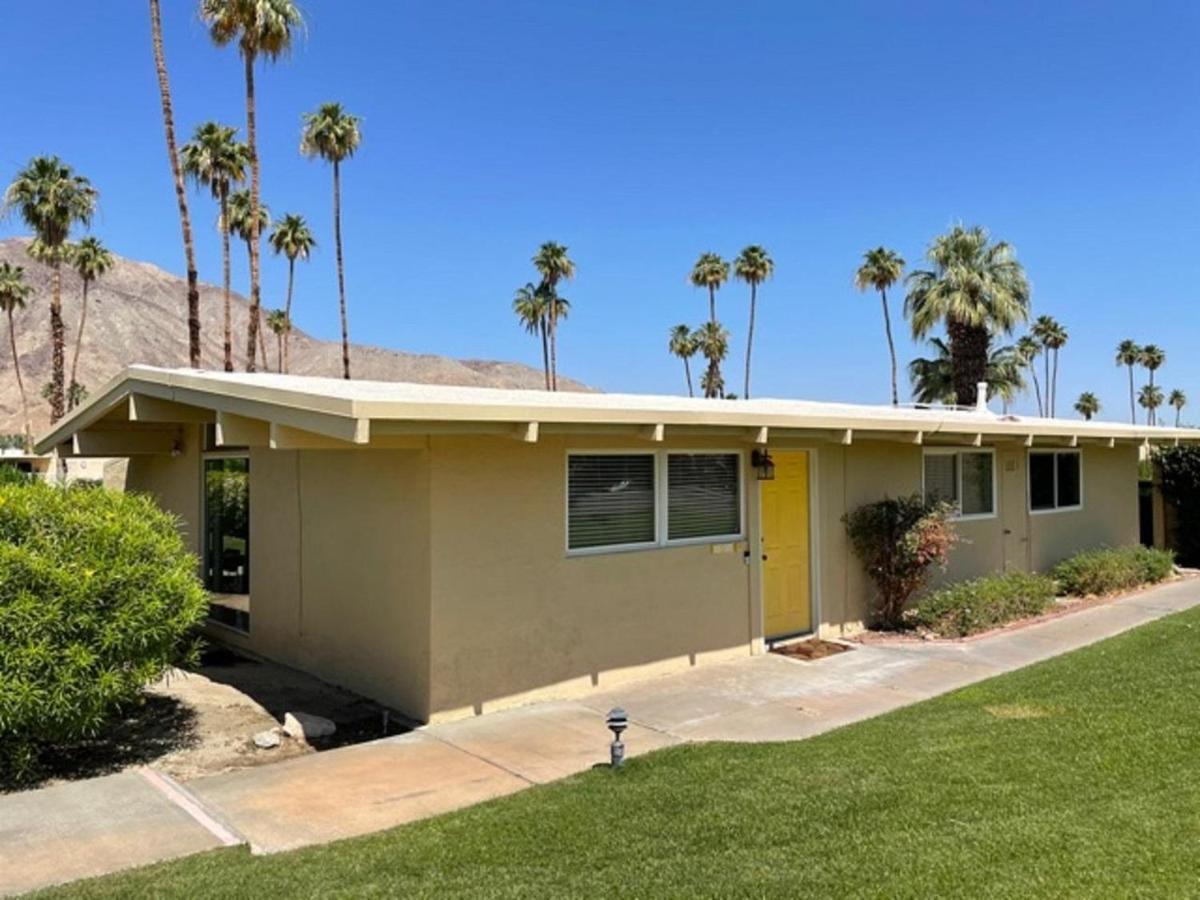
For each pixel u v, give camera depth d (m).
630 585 8.12
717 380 63.56
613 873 3.99
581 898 3.75
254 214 28.58
